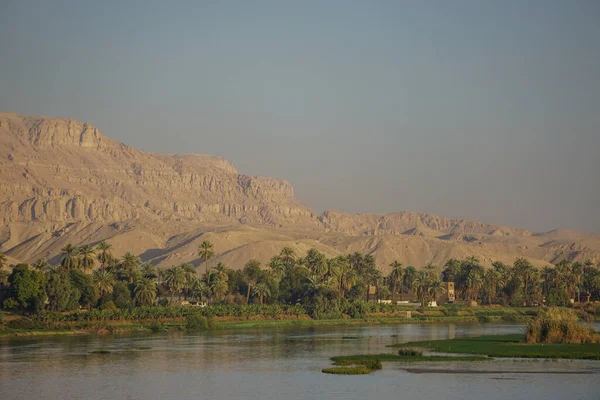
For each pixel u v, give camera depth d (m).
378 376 162.75
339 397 141.75
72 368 175.38
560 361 182.75
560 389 147.62
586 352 194.88
